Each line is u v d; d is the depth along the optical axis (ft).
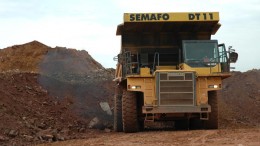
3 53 129.29
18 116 48.44
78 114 63.36
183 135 41.34
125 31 54.03
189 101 48.83
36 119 50.75
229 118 68.64
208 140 35.70
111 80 92.02
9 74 69.05
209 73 50.06
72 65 115.96
